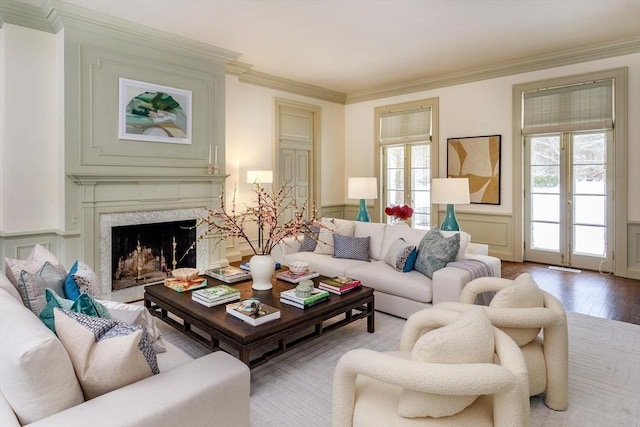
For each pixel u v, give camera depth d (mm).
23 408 1084
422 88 6410
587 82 4934
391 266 3740
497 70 5578
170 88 4449
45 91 3775
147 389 1229
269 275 2938
